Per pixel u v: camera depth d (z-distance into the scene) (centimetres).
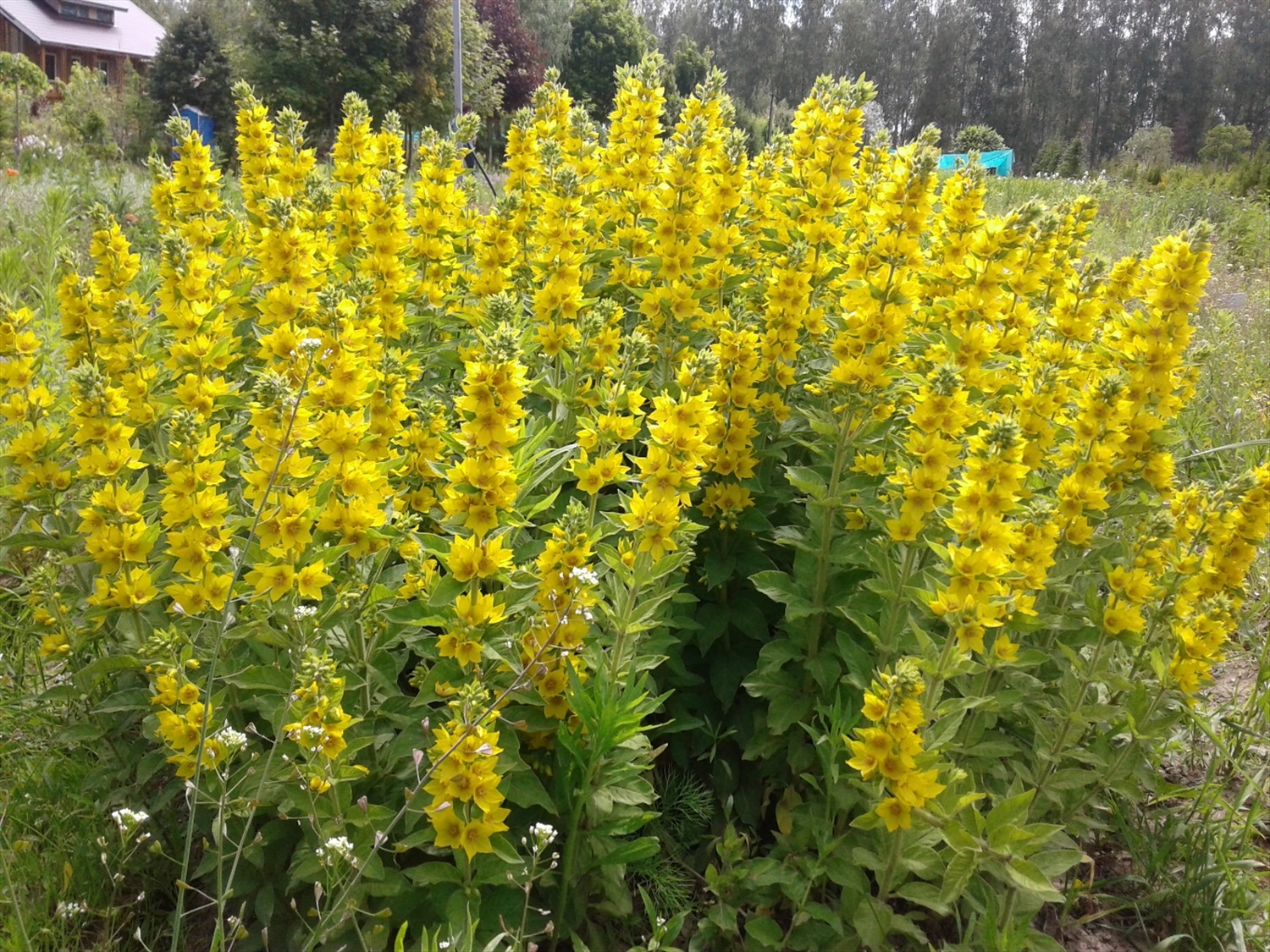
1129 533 377
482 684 253
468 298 486
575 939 266
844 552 327
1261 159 2188
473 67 2809
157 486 344
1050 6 7244
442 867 249
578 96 4975
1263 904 303
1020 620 290
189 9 3278
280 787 258
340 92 2567
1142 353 339
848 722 293
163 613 289
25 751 317
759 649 376
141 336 332
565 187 403
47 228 718
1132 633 304
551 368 403
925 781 242
